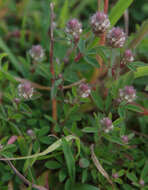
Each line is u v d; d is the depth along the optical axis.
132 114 0.37
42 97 0.39
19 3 0.47
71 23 0.33
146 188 0.33
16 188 0.33
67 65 0.38
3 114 0.35
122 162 0.34
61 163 0.34
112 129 0.32
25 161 0.32
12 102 0.37
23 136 0.35
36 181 0.33
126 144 0.34
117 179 0.33
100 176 0.33
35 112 0.36
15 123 0.36
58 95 0.37
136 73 0.35
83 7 0.47
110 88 0.35
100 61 0.37
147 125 0.37
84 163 0.33
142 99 0.37
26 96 0.33
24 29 0.43
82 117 0.37
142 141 0.35
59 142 0.33
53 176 0.34
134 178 0.33
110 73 0.37
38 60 0.36
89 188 0.33
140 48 0.40
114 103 0.34
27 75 0.39
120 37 0.33
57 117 0.36
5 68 0.36
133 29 0.46
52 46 0.33
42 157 0.33
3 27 0.44
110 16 0.36
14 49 0.43
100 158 0.34
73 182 0.33
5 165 0.33
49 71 0.36
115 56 0.38
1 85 0.38
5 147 0.32
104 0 0.35
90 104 0.38
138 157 0.35
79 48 0.34
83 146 0.34
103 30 0.32
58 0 0.46
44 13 0.44
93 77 0.39
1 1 0.46
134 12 0.46
